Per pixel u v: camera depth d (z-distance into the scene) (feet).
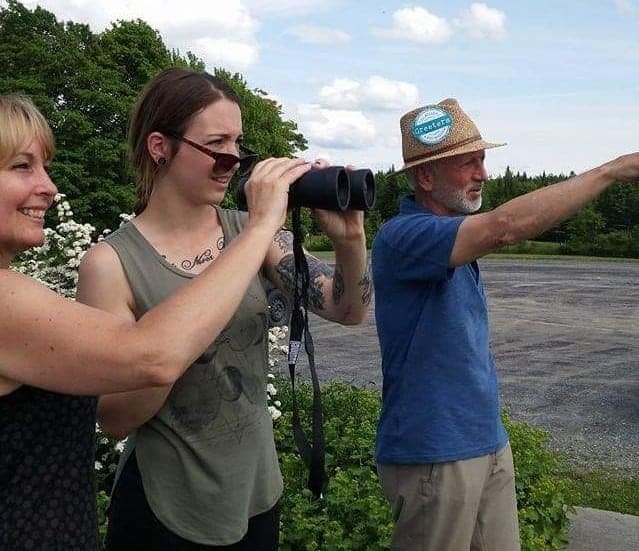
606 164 6.44
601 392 27.99
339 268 6.19
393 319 7.65
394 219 7.88
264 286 6.46
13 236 4.36
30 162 4.36
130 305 5.43
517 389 28.58
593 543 13.56
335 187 5.14
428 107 8.34
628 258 134.62
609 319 50.08
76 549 4.37
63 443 4.35
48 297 4.13
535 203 6.39
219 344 5.53
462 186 8.20
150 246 5.55
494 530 7.90
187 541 5.49
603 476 18.37
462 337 7.53
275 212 4.77
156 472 5.52
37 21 88.02
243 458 5.66
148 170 5.70
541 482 13.48
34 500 4.21
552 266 109.19
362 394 18.03
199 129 5.40
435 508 7.43
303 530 10.72
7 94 4.48
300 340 5.86
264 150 125.39
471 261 7.16
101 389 4.11
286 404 16.85
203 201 5.57
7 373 4.09
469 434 7.46
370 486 12.26
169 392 5.42
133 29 93.25
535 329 45.42
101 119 85.87
